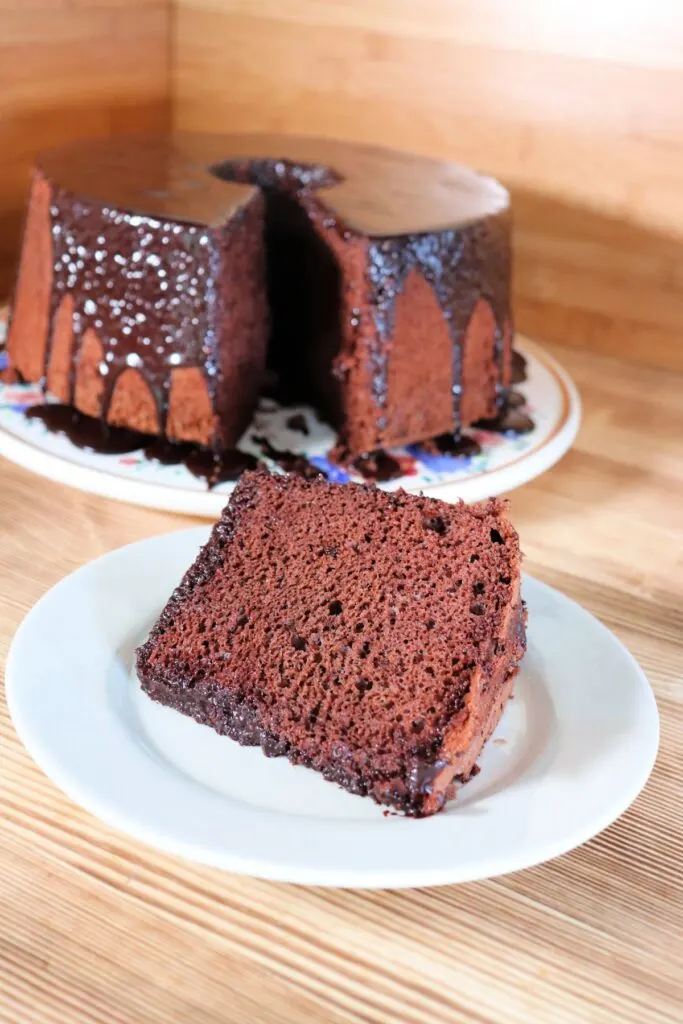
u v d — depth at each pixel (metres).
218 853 0.43
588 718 0.49
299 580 0.51
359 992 0.42
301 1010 0.42
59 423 0.69
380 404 0.69
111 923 0.43
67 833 0.46
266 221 0.77
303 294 0.74
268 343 0.76
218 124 0.93
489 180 0.77
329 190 0.73
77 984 0.42
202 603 0.51
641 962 0.44
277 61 0.89
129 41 0.88
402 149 0.88
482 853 0.43
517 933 0.44
